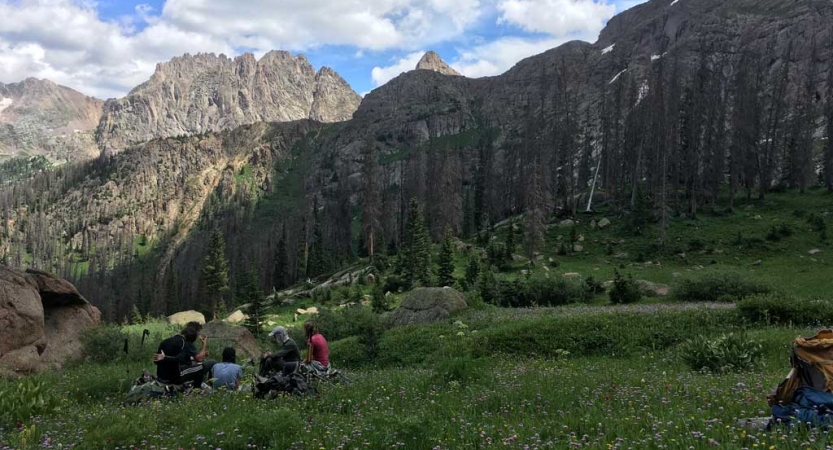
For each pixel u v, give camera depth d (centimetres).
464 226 10188
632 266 5738
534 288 4341
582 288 4350
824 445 448
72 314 2006
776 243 5834
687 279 3969
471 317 3012
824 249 5472
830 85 10138
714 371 1234
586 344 1944
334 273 8794
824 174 7956
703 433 542
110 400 1106
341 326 3378
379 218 9650
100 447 647
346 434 659
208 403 936
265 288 11575
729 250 5872
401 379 1301
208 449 629
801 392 573
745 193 8106
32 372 1583
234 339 2433
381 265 7206
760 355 1298
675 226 6781
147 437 683
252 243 17212
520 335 2106
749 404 689
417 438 626
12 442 655
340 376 1257
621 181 8188
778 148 8806
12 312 1605
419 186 12319
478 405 868
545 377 1168
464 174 14562
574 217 7812
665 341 1880
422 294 3400
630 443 525
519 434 619
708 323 2011
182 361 1170
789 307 1975
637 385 990
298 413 786
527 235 6278
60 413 884
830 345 576
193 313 6088
